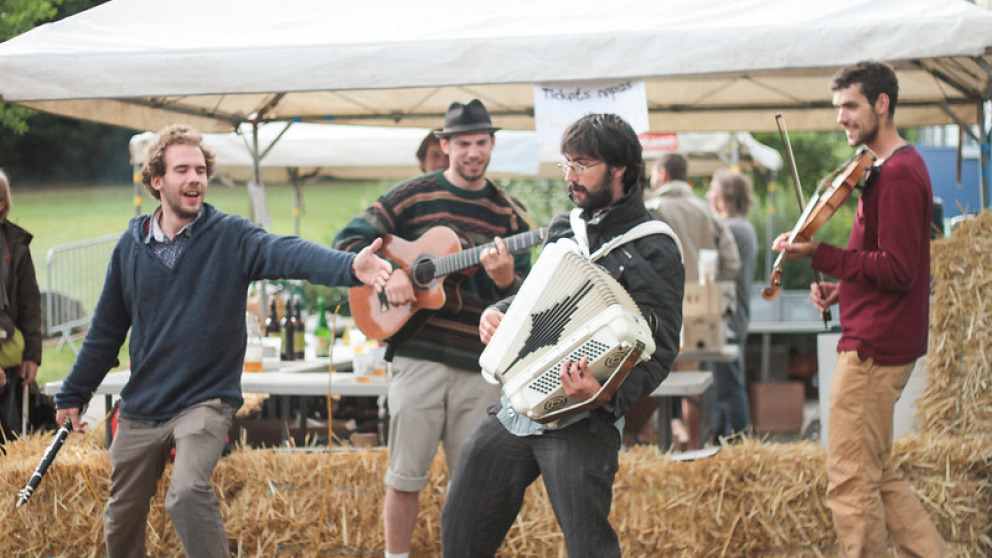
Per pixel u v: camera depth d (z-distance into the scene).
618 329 2.99
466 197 4.57
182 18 5.10
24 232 5.47
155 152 3.93
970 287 4.58
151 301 3.93
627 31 4.48
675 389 5.20
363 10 5.04
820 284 4.26
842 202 3.91
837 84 3.96
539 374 3.11
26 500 4.16
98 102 6.07
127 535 4.09
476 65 4.55
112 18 5.14
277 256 3.86
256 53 4.65
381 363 5.52
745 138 10.69
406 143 9.83
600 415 3.24
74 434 5.16
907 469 4.44
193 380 3.93
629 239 3.23
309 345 7.46
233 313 3.95
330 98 7.38
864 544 3.94
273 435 6.02
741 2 4.69
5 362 5.30
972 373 4.60
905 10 4.41
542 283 3.17
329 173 10.60
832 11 4.47
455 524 3.43
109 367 4.16
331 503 4.59
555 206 14.57
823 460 4.43
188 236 3.94
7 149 28.75
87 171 29.30
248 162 9.77
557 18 4.73
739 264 7.70
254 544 4.62
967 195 8.19
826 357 5.13
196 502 3.75
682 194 7.26
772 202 11.06
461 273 4.40
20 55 4.75
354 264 3.75
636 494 4.46
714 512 4.43
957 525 4.45
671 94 7.27
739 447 4.55
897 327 3.89
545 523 4.45
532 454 3.36
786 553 4.45
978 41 4.25
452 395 4.40
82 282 13.00
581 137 3.23
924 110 6.95
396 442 4.39
